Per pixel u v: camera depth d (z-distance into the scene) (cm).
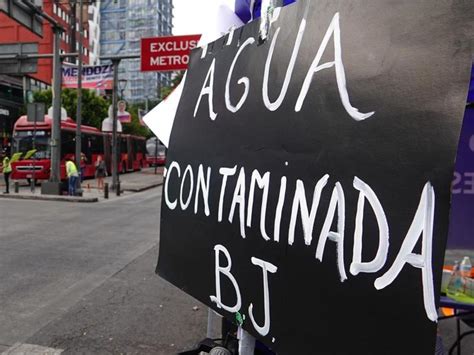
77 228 933
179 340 384
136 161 3569
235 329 277
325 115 153
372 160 133
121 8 8350
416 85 122
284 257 169
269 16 196
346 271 139
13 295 493
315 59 162
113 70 1859
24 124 2028
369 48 138
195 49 274
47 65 5428
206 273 223
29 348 362
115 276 576
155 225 995
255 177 191
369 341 131
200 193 233
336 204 145
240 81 212
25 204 1345
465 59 112
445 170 112
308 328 155
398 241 123
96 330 402
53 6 5353
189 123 255
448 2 117
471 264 292
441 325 404
